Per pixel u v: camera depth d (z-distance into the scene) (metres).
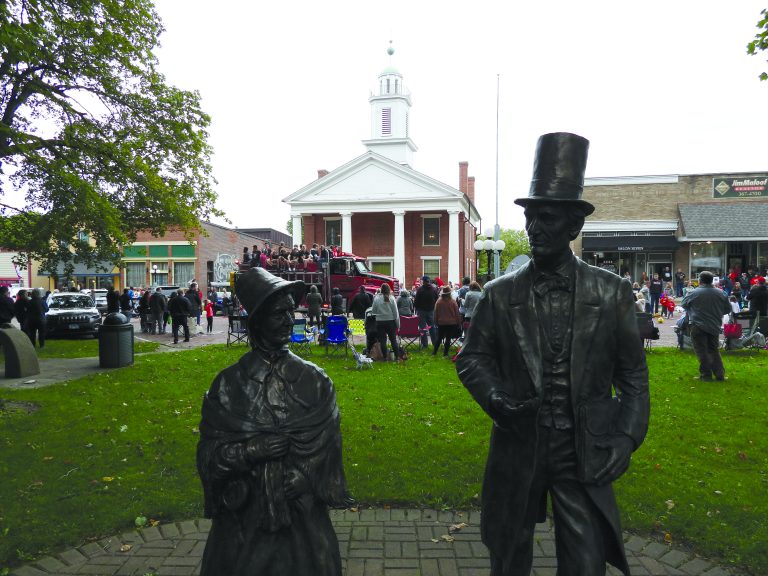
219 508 2.26
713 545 4.08
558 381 2.57
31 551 4.07
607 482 2.39
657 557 3.97
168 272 46.75
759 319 13.73
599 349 2.57
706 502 4.82
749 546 4.04
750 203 34.06
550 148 2.60
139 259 46.84
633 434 2.47
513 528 2.57
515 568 2.60
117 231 14.55
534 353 2.57
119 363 11.95
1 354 14.29
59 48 13.26
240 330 16.31
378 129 50.19
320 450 2.28
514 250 84.25
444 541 4.22
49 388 9.61
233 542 2.21
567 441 2.54
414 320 14.55
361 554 4.04
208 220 19.52
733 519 4.49
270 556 2.18
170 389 9.52
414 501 4.89
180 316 17.00
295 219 42.88
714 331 9.73
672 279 34.88
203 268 46.72
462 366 2.76
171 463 5.80
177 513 4.65
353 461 5.84
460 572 3.81
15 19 10.87
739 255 33.81
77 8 13.23
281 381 2.35
